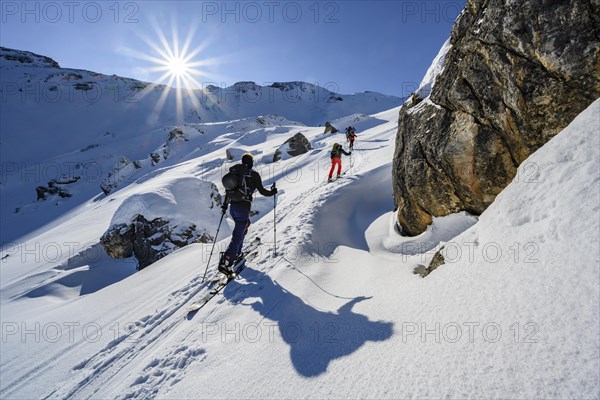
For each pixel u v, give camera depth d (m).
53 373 3.93
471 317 2.02
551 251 1.96
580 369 1.32
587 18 3.03
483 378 1.56
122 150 77.69
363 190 7.96
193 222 9.96
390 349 2.22
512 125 3.75
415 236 5.23
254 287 4.57
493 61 3.87
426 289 2.78
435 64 8.74
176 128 71.50
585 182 2.08
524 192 2.60
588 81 3.11
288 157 32.19
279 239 6.16
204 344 3.50
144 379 3.25
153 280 6.42
